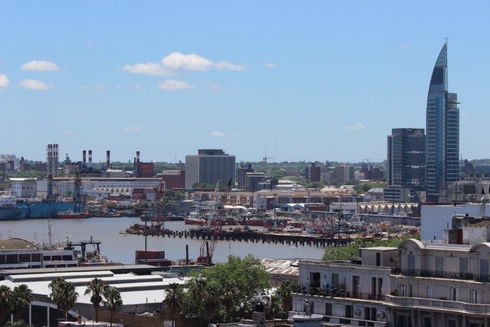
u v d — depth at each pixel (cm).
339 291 18112
